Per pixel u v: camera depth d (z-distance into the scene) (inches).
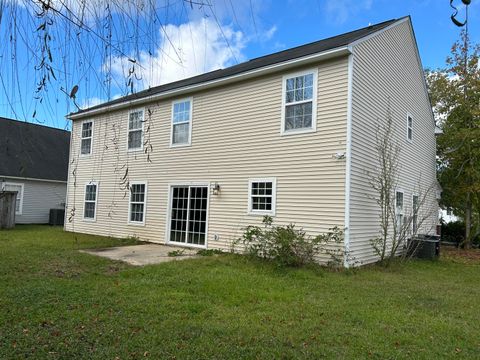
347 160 324.8
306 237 342.0
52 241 452.1
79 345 140.5
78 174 617.9
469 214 641.6
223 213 413.4
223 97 430.6
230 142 417.1
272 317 178.4
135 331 154.8
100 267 285.4
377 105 389.4
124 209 529.7
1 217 639.8
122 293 210.2
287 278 270.7
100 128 583.2
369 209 362.6
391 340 154.3
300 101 362.0
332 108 339.9
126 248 417.7
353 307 200.5
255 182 388.5
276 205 368.2
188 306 189.2
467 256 495.8
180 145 468.4
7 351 134.0
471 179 627.2
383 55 409.1
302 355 137.4
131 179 524.4
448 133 659.4
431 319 185.6
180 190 465.7
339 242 319.0
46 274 251.3
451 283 286.0
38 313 172.9
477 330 171.2
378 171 383.2
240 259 339.9
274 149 377.1
